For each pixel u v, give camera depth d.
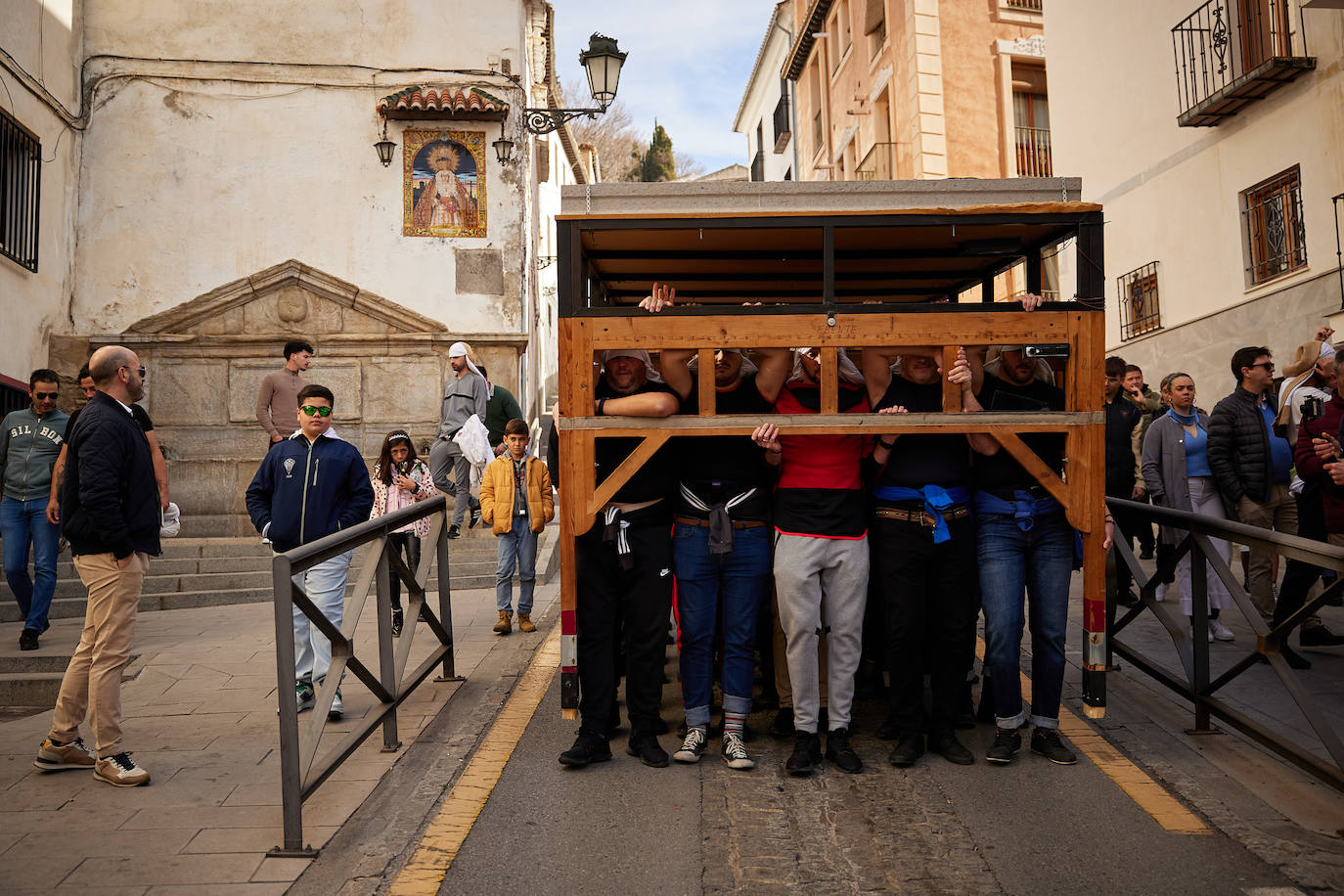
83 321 13.10
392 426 13.31
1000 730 4.82
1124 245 15.19
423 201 13.69
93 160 13.31
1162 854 3.78
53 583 7.41
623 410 4.72
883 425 4.68
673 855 3.84
